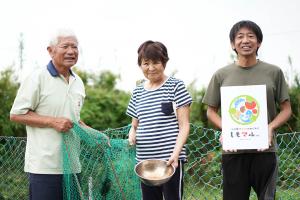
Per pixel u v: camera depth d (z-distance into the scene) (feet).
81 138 12.31
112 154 13.01
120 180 13.14
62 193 12.48
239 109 12.05
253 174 12.34
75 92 12.89
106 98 26.89
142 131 12.08
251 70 12.40
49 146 12.29
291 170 16.96
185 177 17.19
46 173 12.28
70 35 12.48
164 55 11.98
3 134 23.45
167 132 11.89
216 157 17.40
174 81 12.15
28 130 12.60
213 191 16.84
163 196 12.14
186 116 11.96
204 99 12.96
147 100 12.16
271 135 12.00
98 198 12.98
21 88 12.42
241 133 11.98
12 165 18.06
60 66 12.62
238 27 12.28
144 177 11.30
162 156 11.85
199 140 17.66
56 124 12.05
